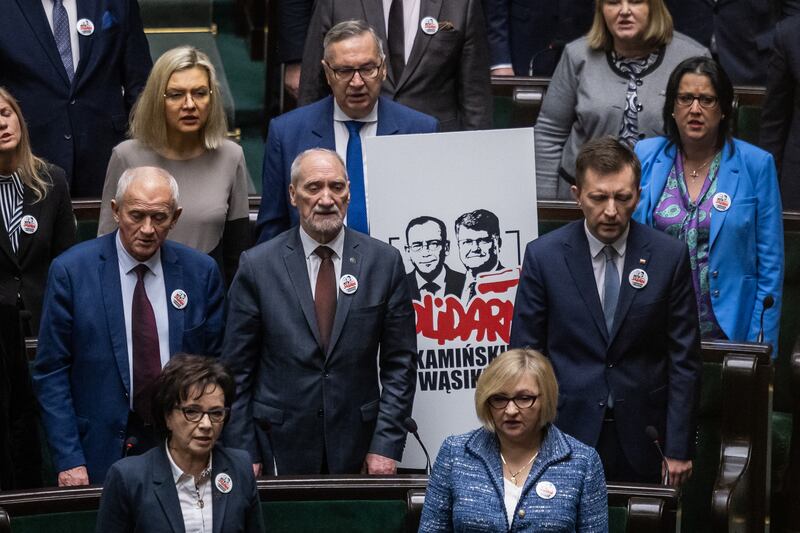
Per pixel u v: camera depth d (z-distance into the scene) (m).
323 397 18.73
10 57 24.17
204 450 15.77
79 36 24.39
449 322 19.78
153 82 20.73
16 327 19.00
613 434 18.58
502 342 19.83
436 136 19.72
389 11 23.12
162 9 31.94
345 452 18.81
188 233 20.78
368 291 18.88
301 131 20.70
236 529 15.98
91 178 24.61
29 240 21.11
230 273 21.23
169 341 18.91
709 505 20.12
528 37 28.28
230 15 32.31
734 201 20.39
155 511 15.79
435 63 23.03
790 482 21.17
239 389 18.86
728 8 27.58
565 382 18.58
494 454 16.25
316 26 23.27
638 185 18.36
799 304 22.77
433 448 19.77
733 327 20.44
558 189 23.66
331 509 17.91
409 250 19.72
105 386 18.81
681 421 18.44
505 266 19.80
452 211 19.75
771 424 20.67
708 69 20.20
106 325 18.78
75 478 18.58
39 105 24.23
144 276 18.92
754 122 26.59
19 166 21.06
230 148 21.17
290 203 20.66
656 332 18.52
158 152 20.92
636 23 22.69
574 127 23.39
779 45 23.80
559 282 18.56
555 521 15.86
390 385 19.06
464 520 16.05
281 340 18.75
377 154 19.70
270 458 18.84
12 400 19.08
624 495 17.41
